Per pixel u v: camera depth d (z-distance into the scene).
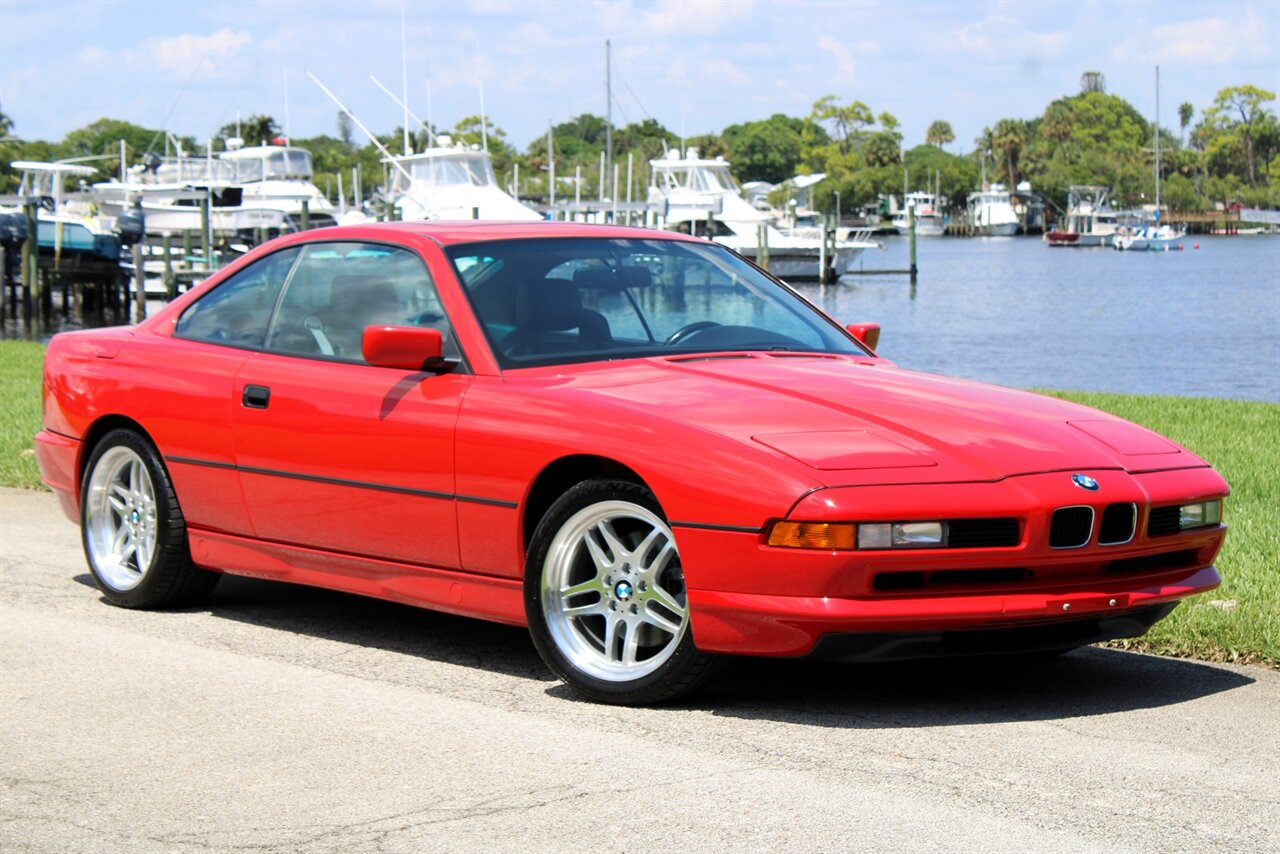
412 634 5.71
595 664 4.74
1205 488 4.71
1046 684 4.95
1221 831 3.56
